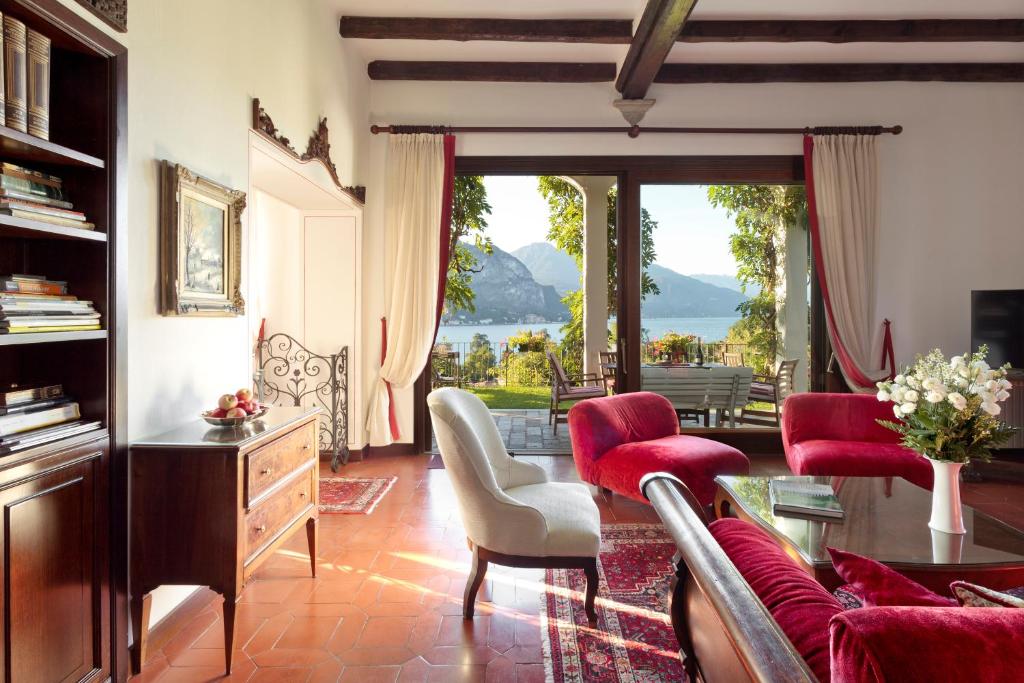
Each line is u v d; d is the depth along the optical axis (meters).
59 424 1.71
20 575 1.50
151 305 2.14
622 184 5.27
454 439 2.29
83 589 1.74
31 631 1.54
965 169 5.11
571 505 2.53
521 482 2.86
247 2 2.89
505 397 8.83
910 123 5.13
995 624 0.76
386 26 4.33
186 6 2.35
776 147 5.16
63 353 1.83
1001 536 2.22
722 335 5.32
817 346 5.31
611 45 4.77
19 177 1.59
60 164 1.75
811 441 3.82
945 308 5.10
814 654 0.91
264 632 2.27
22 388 1.67
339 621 2.36
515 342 9.15
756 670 0.68
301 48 3.63
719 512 2.98
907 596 1.10
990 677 0.71
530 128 5.09
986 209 5.11
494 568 2.89
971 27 4.32
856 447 3.60
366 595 2.59
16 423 1.56
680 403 5.31
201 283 2.46
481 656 2.10
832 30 4.33
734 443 5.33
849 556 1.22
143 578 2.00
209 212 2.52
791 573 1.16
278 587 2.67
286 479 2.42
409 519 3.57
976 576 1.97
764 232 5.30
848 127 5.04
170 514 1.99
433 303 5.01
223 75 2.66
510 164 5.17
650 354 5.29
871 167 5.04
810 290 5.32
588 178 6.85
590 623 2.33
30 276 1.67
